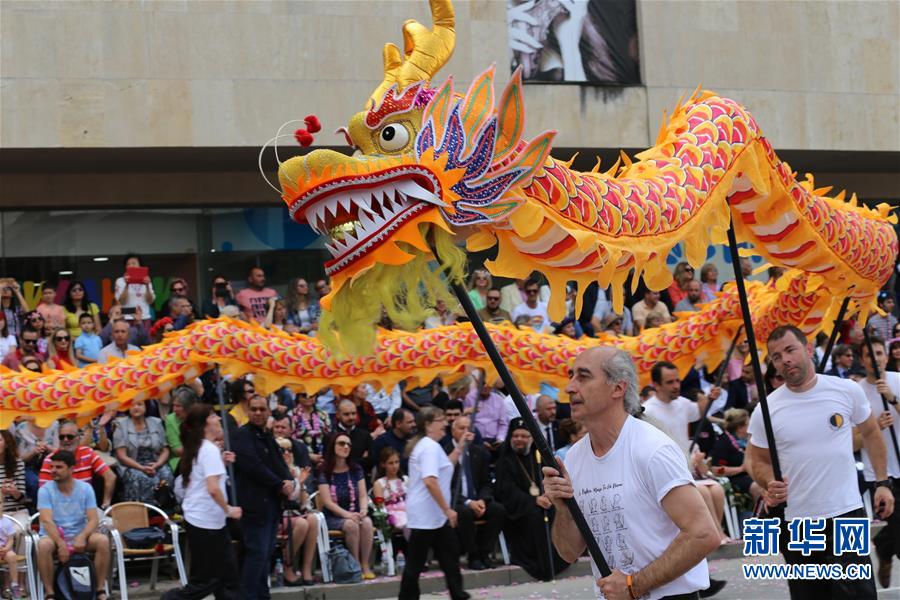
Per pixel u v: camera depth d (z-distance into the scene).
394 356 12.50
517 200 6.43
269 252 19.52
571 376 5.54
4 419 11.89
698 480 13.09
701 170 7.84
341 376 12.35
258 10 17.69
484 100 6.41
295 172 5.97
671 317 18.05
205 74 17.42
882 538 11.59
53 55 16.88
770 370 9.95
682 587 5.35
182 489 11.45
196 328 12.20
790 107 20.47
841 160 21.67
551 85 19.11
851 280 9.87
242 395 12.35
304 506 13.63
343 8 18.03
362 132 6.20
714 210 7.98
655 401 12.08
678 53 19.81
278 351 12.20
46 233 18.58
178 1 17.38
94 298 18.67
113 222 18.86
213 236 19.31
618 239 7.00
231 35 17.55
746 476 15.59
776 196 8.74
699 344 13.09
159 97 17.22
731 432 15.62
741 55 20.23
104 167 18.42
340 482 13.81
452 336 12.77
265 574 11.78
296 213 6.08
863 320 10.84
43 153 17.09
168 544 13.41
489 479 14.47
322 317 6.20
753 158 8.39
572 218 6.74
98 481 13.16
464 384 15.24
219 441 12.80
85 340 15.97
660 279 7.46
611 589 5.27
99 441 13.98
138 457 13.66
